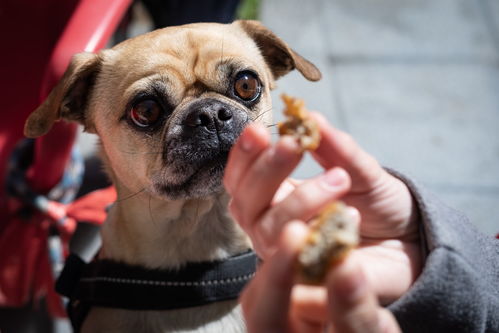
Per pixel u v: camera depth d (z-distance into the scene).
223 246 0.41
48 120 0.42
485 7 0.99
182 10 0.62
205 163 0.38
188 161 0.38
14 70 0.61
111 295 0.40
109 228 0.42
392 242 0.28
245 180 0.25
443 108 0.83
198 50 0.41
